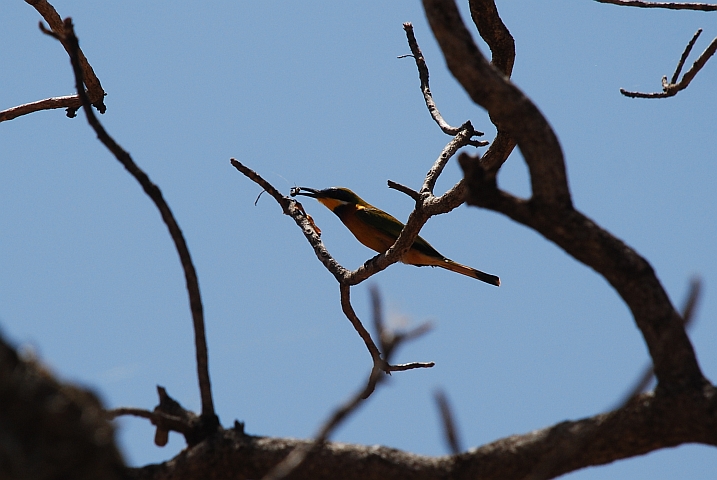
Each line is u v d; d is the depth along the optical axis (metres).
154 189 9.11
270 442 9.11
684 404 8.02
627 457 8.24
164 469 9.03
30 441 7.08
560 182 8.34
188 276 9.20
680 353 8.20
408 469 8.70
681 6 14.81
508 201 8.38
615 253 8.38
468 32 8.45
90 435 7.34
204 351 9.26
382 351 4.59
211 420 9.30
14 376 7.12
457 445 6.08
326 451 8.89
